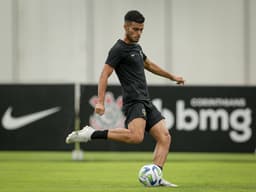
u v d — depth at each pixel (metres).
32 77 82.44
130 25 28.45
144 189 28.88
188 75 83.31
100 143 49.78
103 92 28.38
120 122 49.38
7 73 82.25
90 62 82.62
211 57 83.38
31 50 82.38
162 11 82.75
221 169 42.47
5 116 49.66
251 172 40.28
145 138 49.75
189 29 83.12
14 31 82.00
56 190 29.20
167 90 50.19
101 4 82.56
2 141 49.69
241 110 50.59
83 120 49.31
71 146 49.69
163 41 82.94
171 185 29.67
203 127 50.38
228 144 50.53
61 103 49.53
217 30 83.25
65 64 82.50
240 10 83.06
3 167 43.16
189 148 50.28
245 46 83.25
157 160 29.34
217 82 83.62
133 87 28.67
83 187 30.53
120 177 36.34
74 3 82.38
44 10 82.25
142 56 29.38
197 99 50.34
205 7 83.06
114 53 28.53
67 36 82.44
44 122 49.56
